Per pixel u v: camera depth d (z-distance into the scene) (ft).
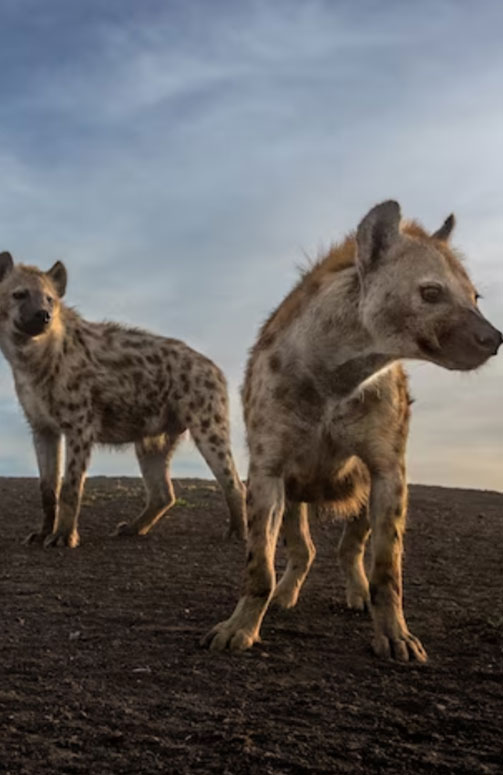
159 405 26.02
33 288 24.13
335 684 11.03
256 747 8.97
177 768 8.48
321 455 12.78
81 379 24.63
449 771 8.51
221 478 25.14
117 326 26.32
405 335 11.28
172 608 15.25
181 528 26.16
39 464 24.07
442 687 11.05
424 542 23.85
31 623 14.05
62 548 22.29
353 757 8.79
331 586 17.30
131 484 38.09
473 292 11.55
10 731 9.34
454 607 15.75
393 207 11.35
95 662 11.87
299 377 12.26
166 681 11.05
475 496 35.73
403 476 12.68
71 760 8.63
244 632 12.55
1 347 24.63
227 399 26.27
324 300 12.00
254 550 12.75
